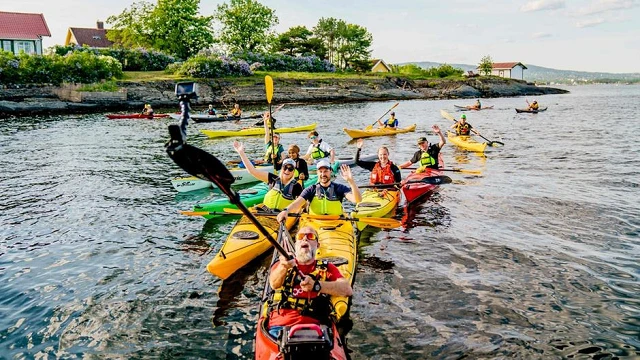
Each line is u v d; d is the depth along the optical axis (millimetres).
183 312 6055
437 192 11594
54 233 8930
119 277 7066
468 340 5398
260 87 51656
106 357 5164
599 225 9008
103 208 10492
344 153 18078
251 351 5227
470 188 11922
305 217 7898
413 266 7359
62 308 6191
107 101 40281
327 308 4766
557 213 9781
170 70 53375
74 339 5504
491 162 15422
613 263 7332
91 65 42781
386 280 6891
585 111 37750
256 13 72688
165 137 22516
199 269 7309
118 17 63188
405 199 11023
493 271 7152
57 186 12594
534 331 5562
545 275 6980
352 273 6332
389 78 67250
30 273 7230
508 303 6203
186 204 10773
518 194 11266
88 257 7805
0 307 6223
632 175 12961
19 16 55562
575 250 7859
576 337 5430
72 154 17641
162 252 7984
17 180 13328
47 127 26969
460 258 7641
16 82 38688
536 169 14125
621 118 30578
